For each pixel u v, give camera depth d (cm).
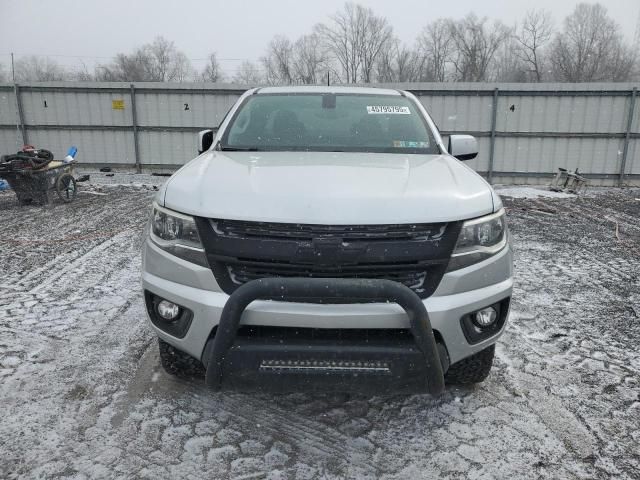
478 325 247
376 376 221
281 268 226
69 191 986
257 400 289
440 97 1426
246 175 259
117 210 882
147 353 340
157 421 268
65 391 294
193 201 238
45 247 618
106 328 379
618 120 1396
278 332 227
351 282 211
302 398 292
